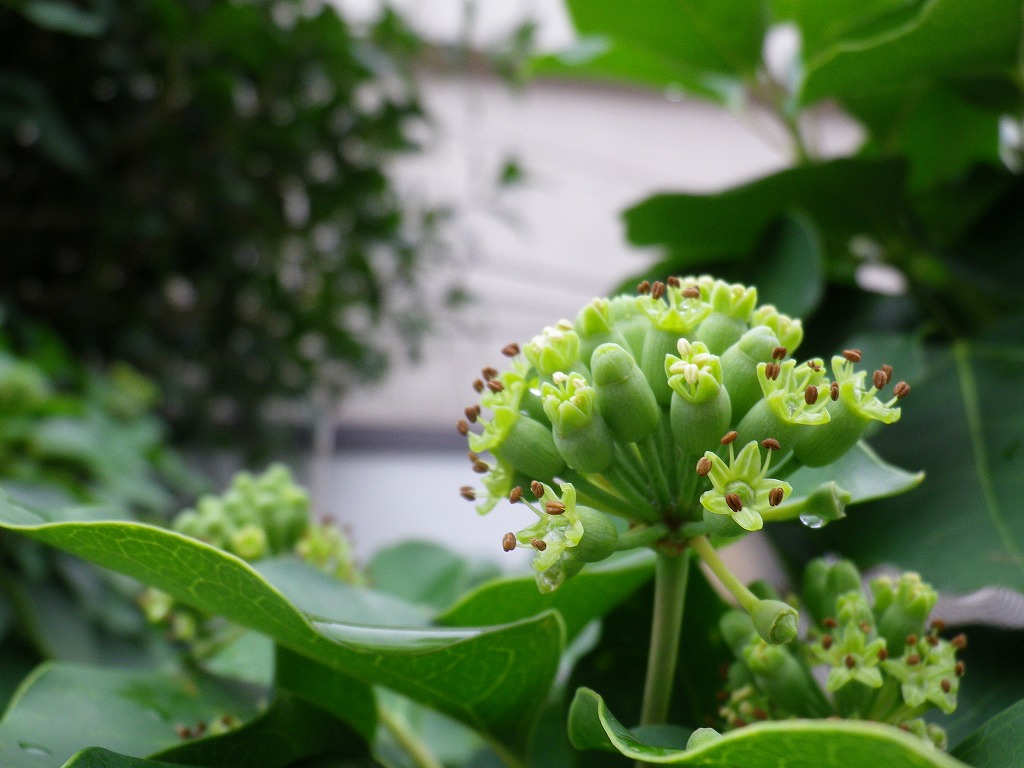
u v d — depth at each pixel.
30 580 0.18
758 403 0.08
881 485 0.10
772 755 0.07
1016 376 0.12
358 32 0.33
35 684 0.10
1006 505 0.11
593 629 0.14
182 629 0.13
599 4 0.16
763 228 0.15
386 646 0.09
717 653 0.11
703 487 0.08
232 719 0.11
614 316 0.09
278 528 0.13
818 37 0.15
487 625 0.11
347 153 0.32
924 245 0.14
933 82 0.15
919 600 0.09
